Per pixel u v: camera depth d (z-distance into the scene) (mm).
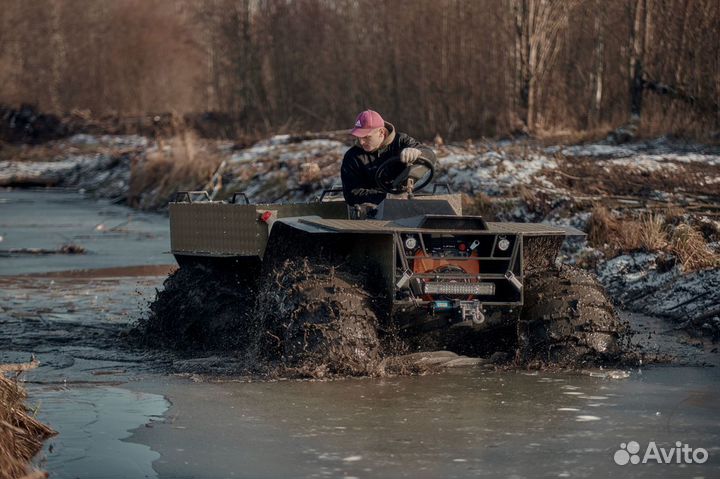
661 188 20703
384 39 42406
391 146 11406
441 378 9586
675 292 13570
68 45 79438
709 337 11711
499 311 9797
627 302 14016
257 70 53812
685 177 21484
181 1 86688
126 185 42969
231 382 9531
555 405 8508
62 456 7184
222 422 8039
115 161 49406
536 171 21578
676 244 14953
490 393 8953
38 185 49031
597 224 16719
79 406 8664
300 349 9570
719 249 15055
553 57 35812
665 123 29562
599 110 34156
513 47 36281
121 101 78812
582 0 35281
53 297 15938
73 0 81125
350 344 9539
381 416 8164
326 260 10086
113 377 9953
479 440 7457
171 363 10734
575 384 9312
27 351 11461
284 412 8328
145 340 12172
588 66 36906
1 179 49031
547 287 10281
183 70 82688
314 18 51625
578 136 30203
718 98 29562
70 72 78625
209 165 34250
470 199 19516
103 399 8922
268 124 51625
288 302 9688
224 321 11680
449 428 7793
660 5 31672
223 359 10727
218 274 12031
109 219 32156
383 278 9734
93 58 79125
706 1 30297
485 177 21125
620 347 10258
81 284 17578
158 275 18828
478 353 10633
